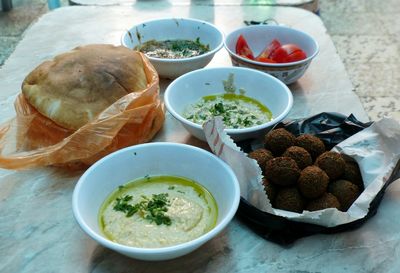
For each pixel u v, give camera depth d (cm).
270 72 133
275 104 120
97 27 172
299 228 87
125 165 93
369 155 97
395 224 93
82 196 84
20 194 100
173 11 185
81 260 85
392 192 100
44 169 107
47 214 95
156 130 117
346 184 92
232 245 88
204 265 84
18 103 114
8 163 102
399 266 85
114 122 103
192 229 82
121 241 80
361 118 126
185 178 96
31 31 170
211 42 152
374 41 306
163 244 79
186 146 95
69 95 106
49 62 115
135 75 113
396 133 97
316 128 110
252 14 184
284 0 199
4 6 326
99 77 108
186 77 122
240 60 135
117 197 91
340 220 85
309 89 139
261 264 85
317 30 174
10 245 88
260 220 88
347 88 140
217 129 93
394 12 344
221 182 90
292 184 92
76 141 102
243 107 123
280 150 100
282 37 151
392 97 251
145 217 83
